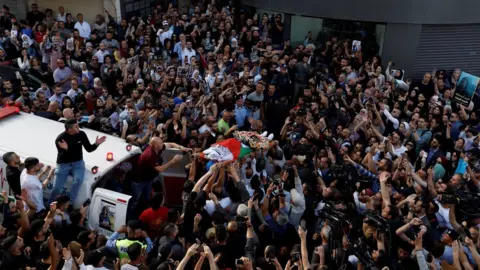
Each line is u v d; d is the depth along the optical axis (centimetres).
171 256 718
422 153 1162
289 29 1944
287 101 1423
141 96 1278
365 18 1773
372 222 816
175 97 1312
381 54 1825
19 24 1753
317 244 841
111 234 836
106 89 1377
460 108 1422
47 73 1545
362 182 980
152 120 1138
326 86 1477
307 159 1020
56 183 852
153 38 1764
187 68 1502
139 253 696
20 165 873
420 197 926
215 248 751
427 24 1755
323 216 812
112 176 911
